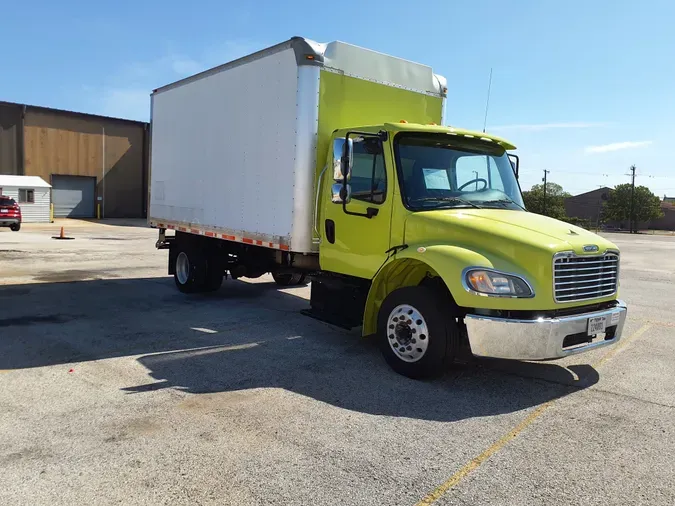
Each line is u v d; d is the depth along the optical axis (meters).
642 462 3.77
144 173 40.97
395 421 4.41
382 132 5.87
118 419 4.31
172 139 9.78
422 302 5.28
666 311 9.90
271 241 7.10
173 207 9.75
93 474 3.44
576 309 5.17
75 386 5.05
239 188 7.80
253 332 7.32
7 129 34.53
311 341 6.91
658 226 89.88
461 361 6.12
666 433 4.29
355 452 3.83
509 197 6.45
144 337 6.89
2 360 5.78
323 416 4.47
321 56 6.52
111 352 6.19
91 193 38.81
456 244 5.23
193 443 3.90
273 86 7.00
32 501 3.12
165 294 10.06
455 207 5.84
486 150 6.52
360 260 6.15
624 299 11.29
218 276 9.70
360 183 6.18
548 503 3.22
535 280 4.87
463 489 3.36
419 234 5.54
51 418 4.30
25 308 8.38
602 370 5.98
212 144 8.48
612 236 51.47
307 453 3.79
